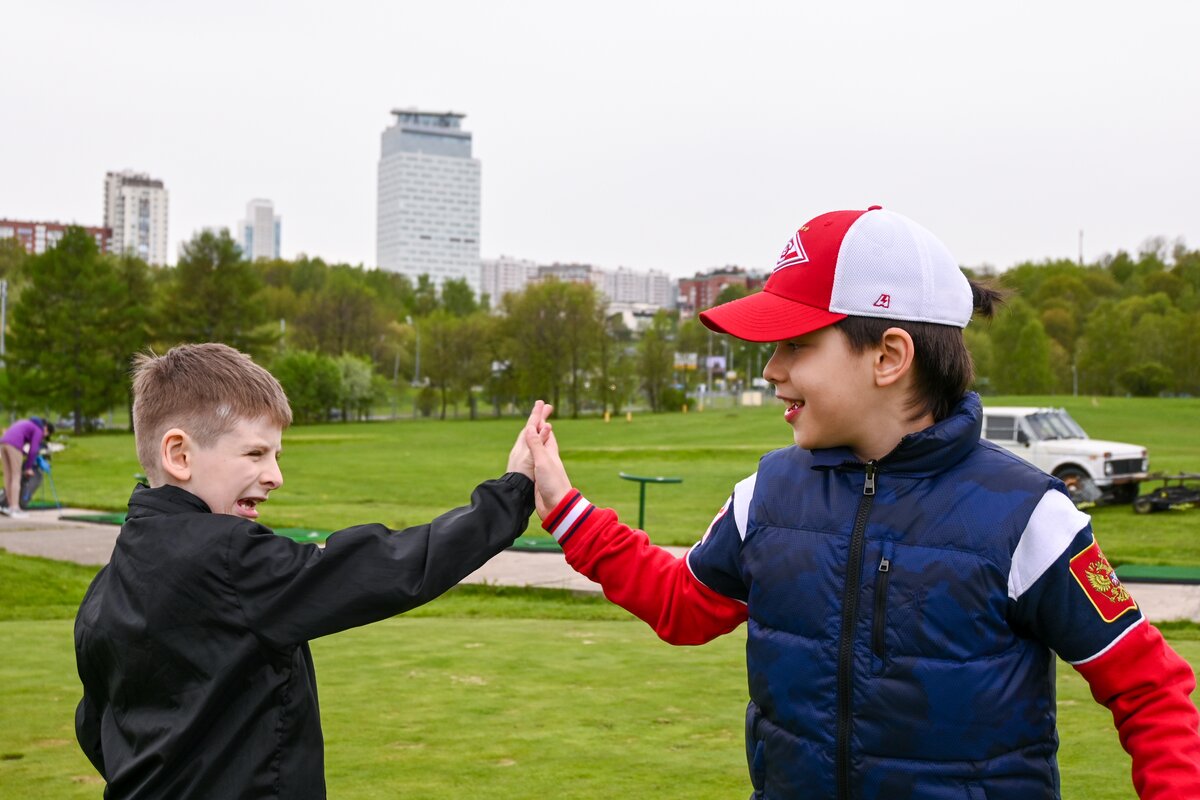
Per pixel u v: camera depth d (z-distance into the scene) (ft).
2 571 33.09
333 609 6.14
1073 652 6.05
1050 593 5.99
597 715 16.12
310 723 6.47
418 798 12.30
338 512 55.52
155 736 6.13
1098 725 15.52
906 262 6.45
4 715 16.16
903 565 6.15
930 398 6.56
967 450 6.37
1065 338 323.16
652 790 12.61
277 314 306.96
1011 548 6.03
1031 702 6.06
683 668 19.62
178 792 6.14
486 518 6.60
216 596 6.15
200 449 6.59
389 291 440.45
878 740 6.06
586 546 7.40
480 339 250.78
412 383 302.25
